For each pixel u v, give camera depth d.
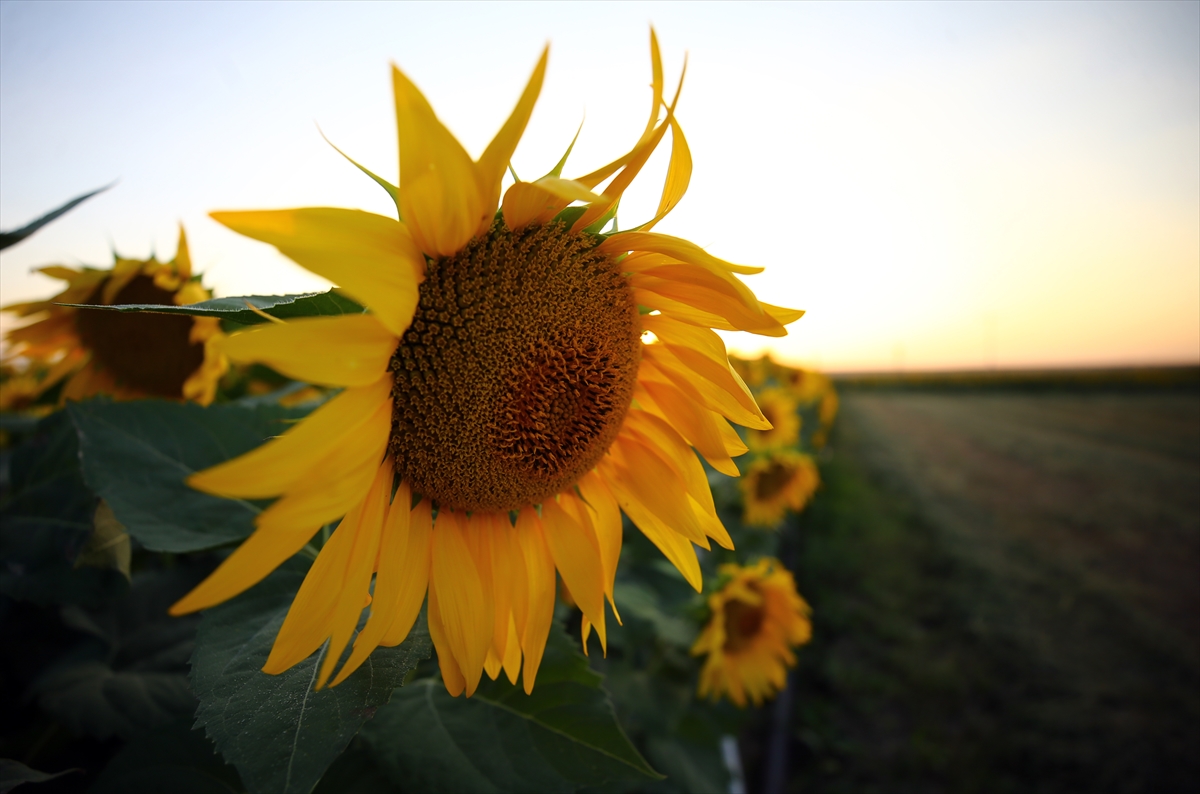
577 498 0.39
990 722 1.29
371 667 0.28
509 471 0.32
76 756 0.37
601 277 0.33
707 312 0.34
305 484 0.21
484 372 0.30
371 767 0.35
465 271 0.30
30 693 0.37
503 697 0.36
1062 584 2.09
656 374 0.39
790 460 1.27
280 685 0.26
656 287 0.35
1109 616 1.83
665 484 0.38
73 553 0.37
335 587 0.25
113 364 0.51
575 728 0.35
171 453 0.37
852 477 3.74
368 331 0.23
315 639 0.24
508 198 0.28
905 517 2.93
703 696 0.92
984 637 1.66
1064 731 1.26
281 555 0.21
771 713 1.21
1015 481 3.85
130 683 0.38
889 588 2.00
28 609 0.40
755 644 0.84
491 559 0.34
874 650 1.57
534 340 0.31
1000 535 2.68
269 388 0.58
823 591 1.92
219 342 0.20
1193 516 3.01
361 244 0.23
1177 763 1.16
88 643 0.40
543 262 0.31
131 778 0.31
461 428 0.31
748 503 1.29
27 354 0.50
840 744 1.18
